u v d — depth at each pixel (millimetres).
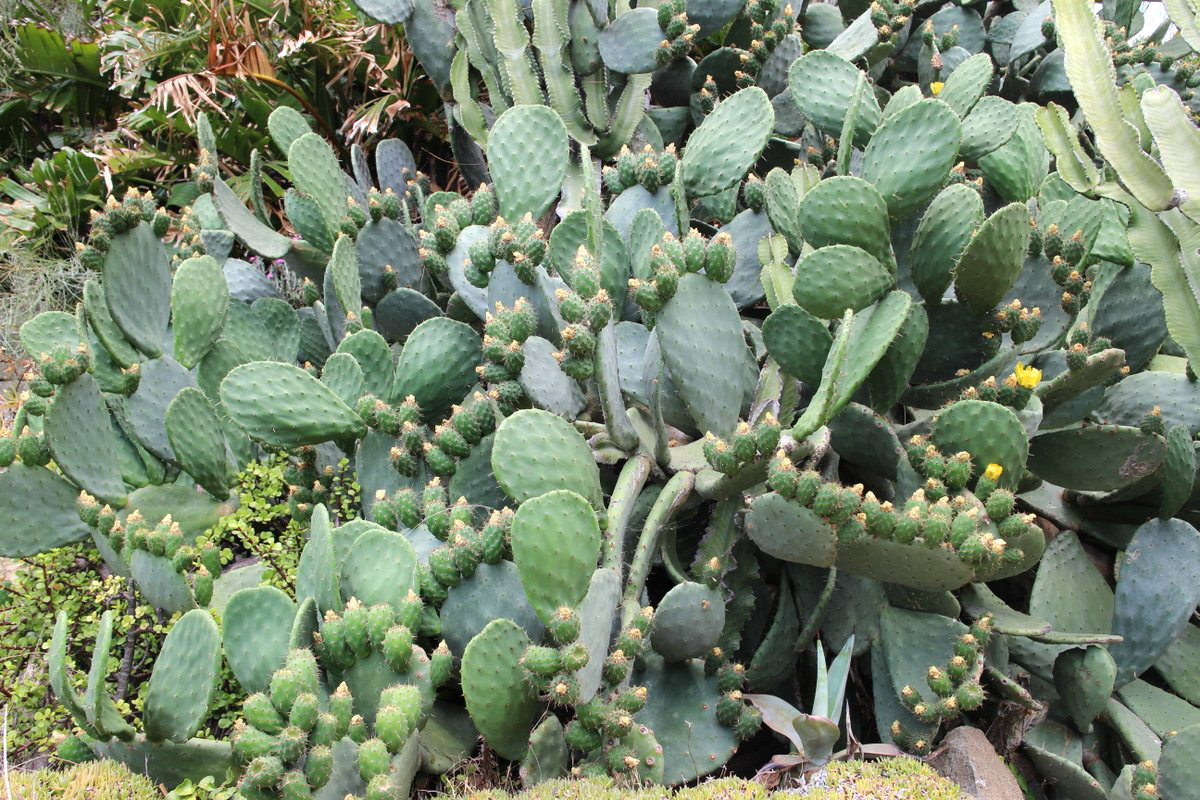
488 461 2441
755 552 2547
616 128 3697
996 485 2211
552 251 2922
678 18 3480
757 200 2996
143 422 2789
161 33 4973
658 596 2717
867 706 2555
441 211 3012
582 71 3670
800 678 2672
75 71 5480
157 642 2453
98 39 5383
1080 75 2205
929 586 2109
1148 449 2428
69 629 2453
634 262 2773
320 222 3559
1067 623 2525
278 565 2619
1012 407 2428
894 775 1923
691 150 3066
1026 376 2393
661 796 1795
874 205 2322
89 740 2055
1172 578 2404
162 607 2232
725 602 2438
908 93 3064
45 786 1803
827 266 2250
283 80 4938
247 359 3066
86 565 2797
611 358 2348
